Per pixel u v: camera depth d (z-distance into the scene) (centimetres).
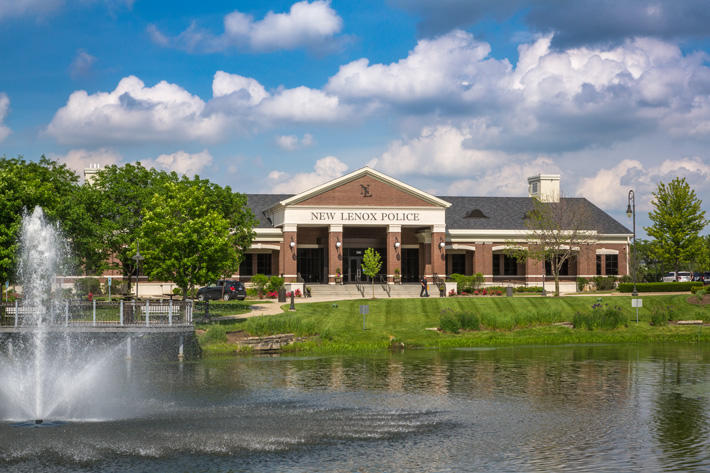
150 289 6625
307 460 1903
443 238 6962
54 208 4491
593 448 2055
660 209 7344
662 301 5781
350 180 6838
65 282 6141
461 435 2183
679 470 1848
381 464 1877
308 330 4488
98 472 1784
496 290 6756
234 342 4191
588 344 4612
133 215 5916
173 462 1869
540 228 6725
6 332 3538
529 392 2884
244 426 2253
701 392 2897
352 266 7431
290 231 6756
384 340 4469
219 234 4719
